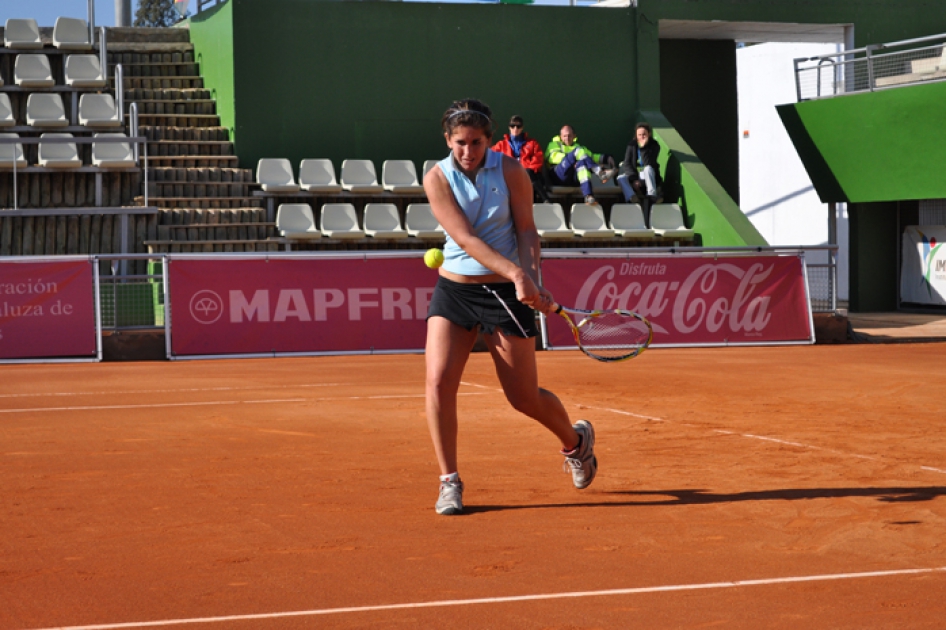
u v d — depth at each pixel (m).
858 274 37.03
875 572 6.58
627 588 6.26
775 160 45.66
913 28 37.06
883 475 9.80
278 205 30.78
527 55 34.53
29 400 15.65
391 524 7.92
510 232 8.28
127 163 29.06
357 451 11.23
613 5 37.41
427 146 33.88
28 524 7.96
